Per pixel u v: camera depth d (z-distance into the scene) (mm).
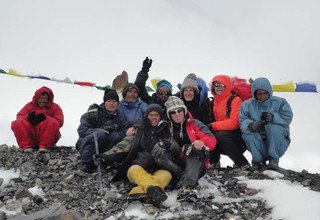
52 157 5445
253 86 5000
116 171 4883
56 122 5723
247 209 4109
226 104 5254
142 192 4094
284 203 4082
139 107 5422
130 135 4688
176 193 4328
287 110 5023
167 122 4551
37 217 3701
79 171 4852
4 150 5676
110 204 4148
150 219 3914
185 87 5324
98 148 4898
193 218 3932
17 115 5848
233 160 5125
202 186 4566
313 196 4203
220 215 4000
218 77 5262
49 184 4590
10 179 4734
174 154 4453
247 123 4938
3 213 3965
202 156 4285
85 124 5035
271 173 4805
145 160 4414
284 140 4949
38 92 5859
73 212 3805
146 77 5781
